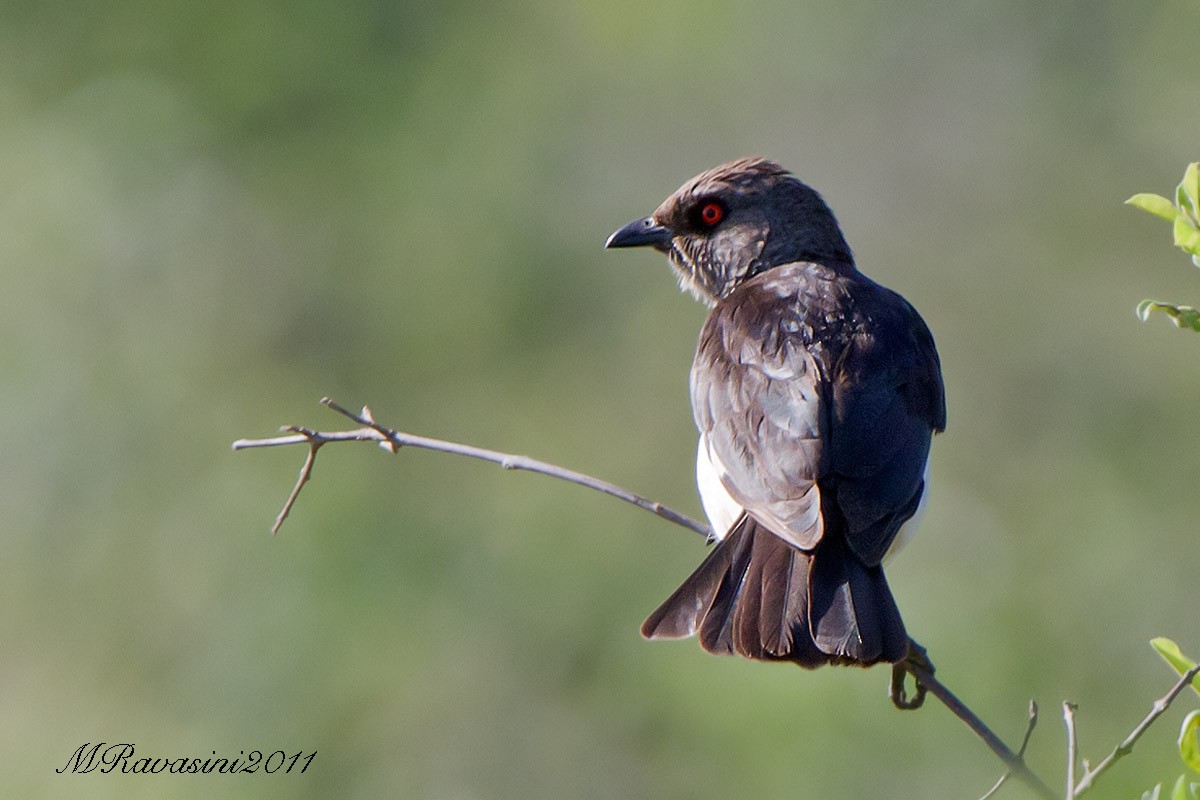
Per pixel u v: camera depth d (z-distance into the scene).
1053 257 17.09
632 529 15.59
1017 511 15.88
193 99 17.12
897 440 7.02
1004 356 16.86
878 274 17.34
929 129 17.44
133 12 17.11
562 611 14.85
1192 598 14.90
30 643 15.35
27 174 16.81
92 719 14.88
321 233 16.95
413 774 14.16
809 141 17.55
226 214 16.94
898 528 6.81
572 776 13.94
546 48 17.58
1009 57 17.41
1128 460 16.08
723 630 6.67
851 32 17.53
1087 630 14.70
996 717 13.23
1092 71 17.28
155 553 15.63
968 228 17.33
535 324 16.81
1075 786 6.64
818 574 6.63
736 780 12.51
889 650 6.45
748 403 7.20
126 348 16.50
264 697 14.41
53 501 15.90
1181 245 6.65
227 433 16.30
